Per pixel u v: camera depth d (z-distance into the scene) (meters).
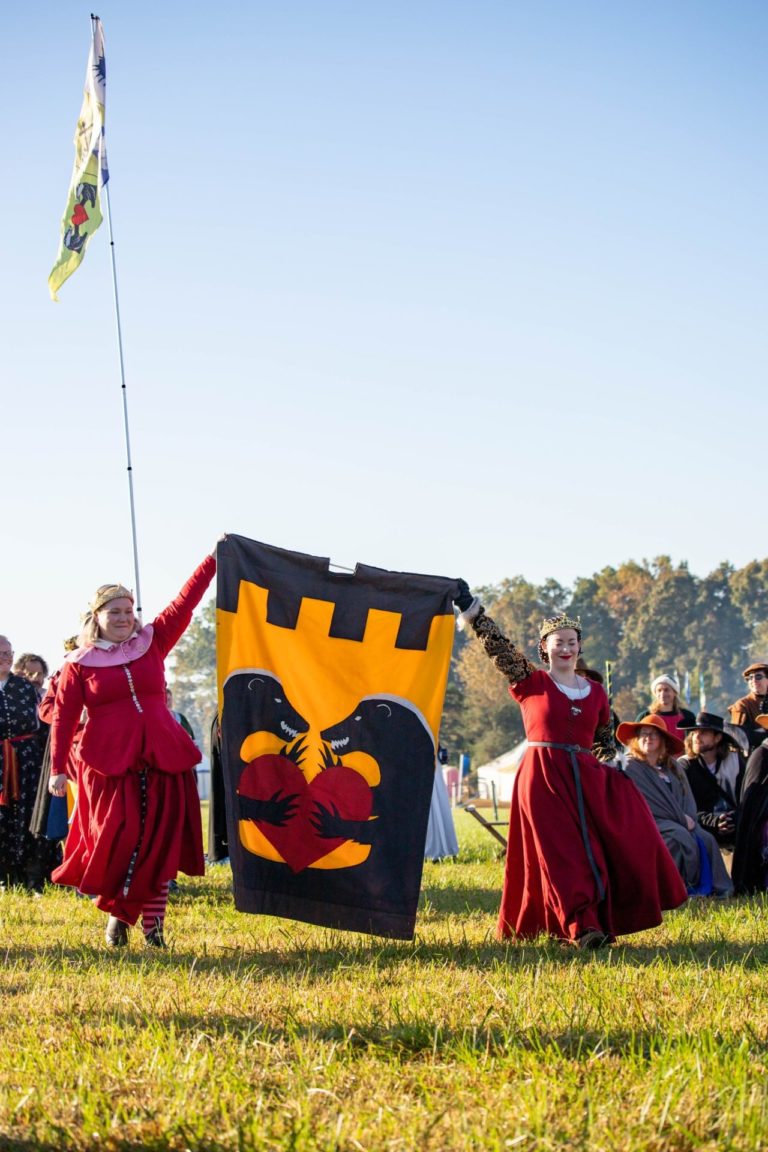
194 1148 3.71
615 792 7.53
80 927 8.54
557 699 7.59
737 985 5.76
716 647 121.12
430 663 7.43
